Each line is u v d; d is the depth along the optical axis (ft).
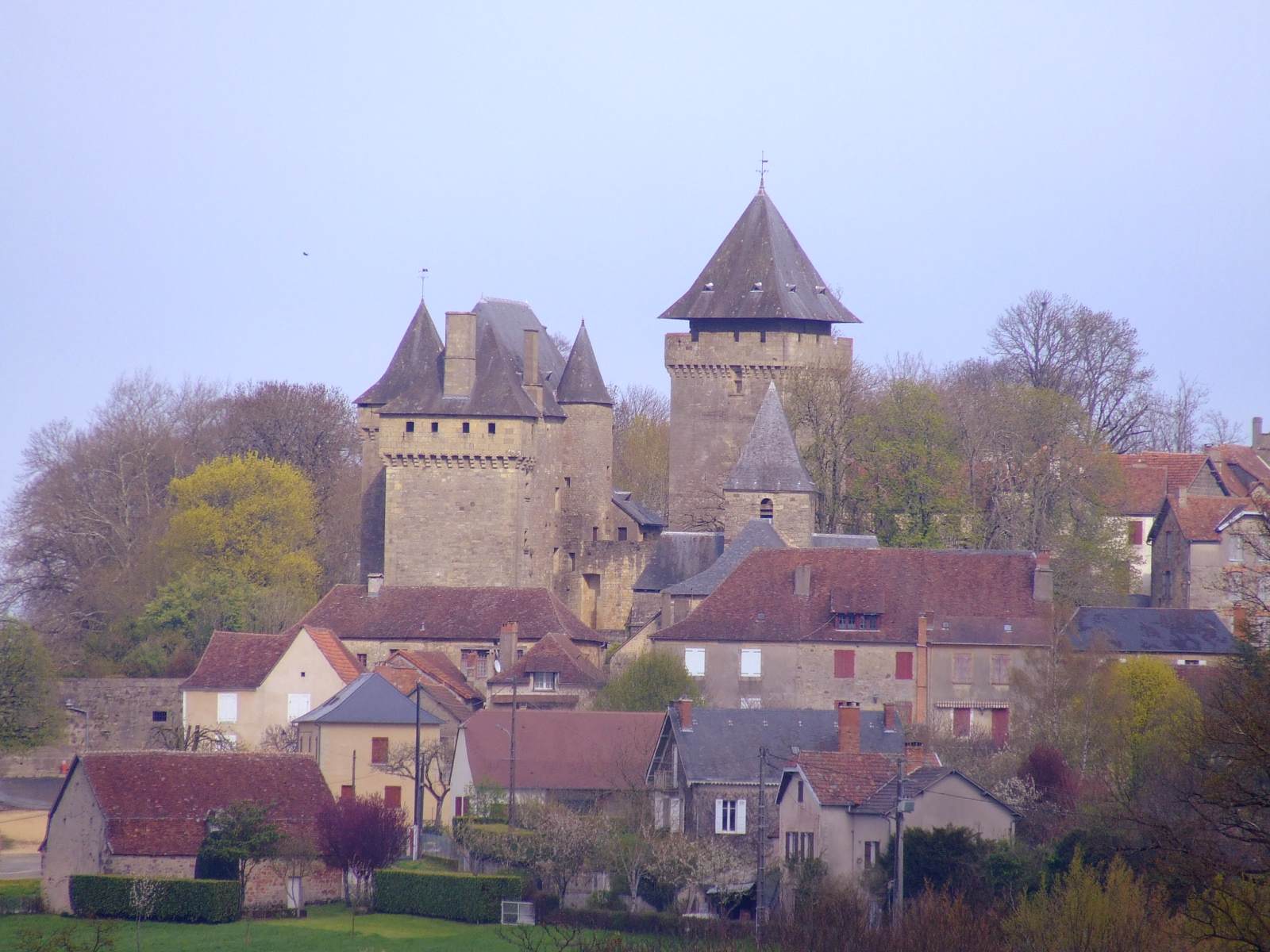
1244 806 545.44
